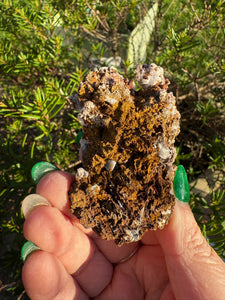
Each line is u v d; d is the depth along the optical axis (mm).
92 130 97
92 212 96
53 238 106
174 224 104
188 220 109
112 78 94
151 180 96
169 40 201
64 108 239
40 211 104
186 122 253
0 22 231
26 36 261
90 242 124
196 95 253
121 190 95
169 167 97
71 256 116
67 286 109
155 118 91
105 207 96
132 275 128
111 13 254
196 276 100
